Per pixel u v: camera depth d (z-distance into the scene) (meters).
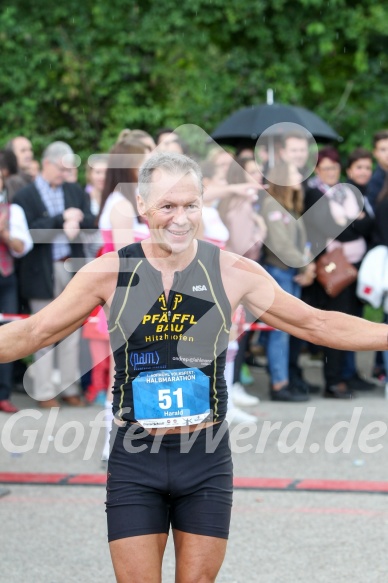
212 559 3.88
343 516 6.66
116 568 3.87
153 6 14.96
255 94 15.38
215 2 14.98
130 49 15.02
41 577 5.59
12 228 8.81
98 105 15.04
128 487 3.90
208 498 3.91
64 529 6.43
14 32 14.66
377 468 7.85
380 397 10.58
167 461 3.91
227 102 15.34
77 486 7.41
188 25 15.12
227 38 15.29
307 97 15.74
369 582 5.48
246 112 11.25
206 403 3.93
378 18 15.29
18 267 9.43
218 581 5.52
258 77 15.35
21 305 9.74
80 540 6.22
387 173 10.32
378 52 15.72
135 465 3.91
